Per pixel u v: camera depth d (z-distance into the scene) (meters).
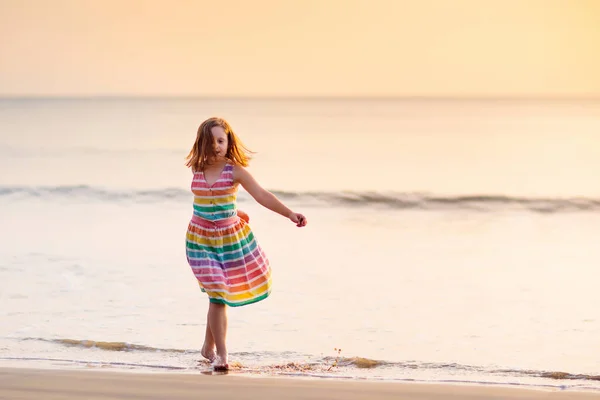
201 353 5.29
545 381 4.71
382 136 39.25
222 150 4.86
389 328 6.41
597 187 19.30
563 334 6.21
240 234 4.96
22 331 6.20
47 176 21.88
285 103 108.81
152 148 31.80
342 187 19.45
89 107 91.94
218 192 4.88
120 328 6.32
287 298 7.61
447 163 26.58
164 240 11.36
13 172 23.27
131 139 37.03
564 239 11.95
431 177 22.44
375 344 5.86
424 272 9.14
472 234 12.51
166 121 55.91
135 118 61.50
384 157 28.73
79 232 12.20
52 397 4.00
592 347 5.79
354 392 4.18
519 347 5.78
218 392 4.13
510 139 36.28
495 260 10.01
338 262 9.77
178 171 23.78
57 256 9.95
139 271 8.92
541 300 7.61
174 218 14.08
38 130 44.69
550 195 17.53
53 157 28.70
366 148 32.34
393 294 7.86
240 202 16.16
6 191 17.88
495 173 23.42
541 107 80.50
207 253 4.95
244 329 6.34
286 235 12.03
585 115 60.03
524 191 18.44
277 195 17.62
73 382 4.34
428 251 10.71
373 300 7.55
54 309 7.03
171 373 4.72
